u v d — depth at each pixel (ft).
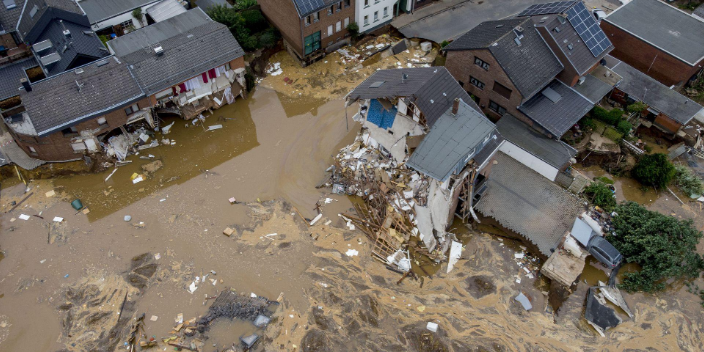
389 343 96.32
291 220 119.24
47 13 135.13
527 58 128.26
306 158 133.90
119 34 160.15
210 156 135.23
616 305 102.37
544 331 98.99
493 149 110.73
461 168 104.78
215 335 98.27
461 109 109.81
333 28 159.02
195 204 123.13
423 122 110.63
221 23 150.20
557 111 128.67
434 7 181.06
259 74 159.33
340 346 95.96
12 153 129.90
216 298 104.22
